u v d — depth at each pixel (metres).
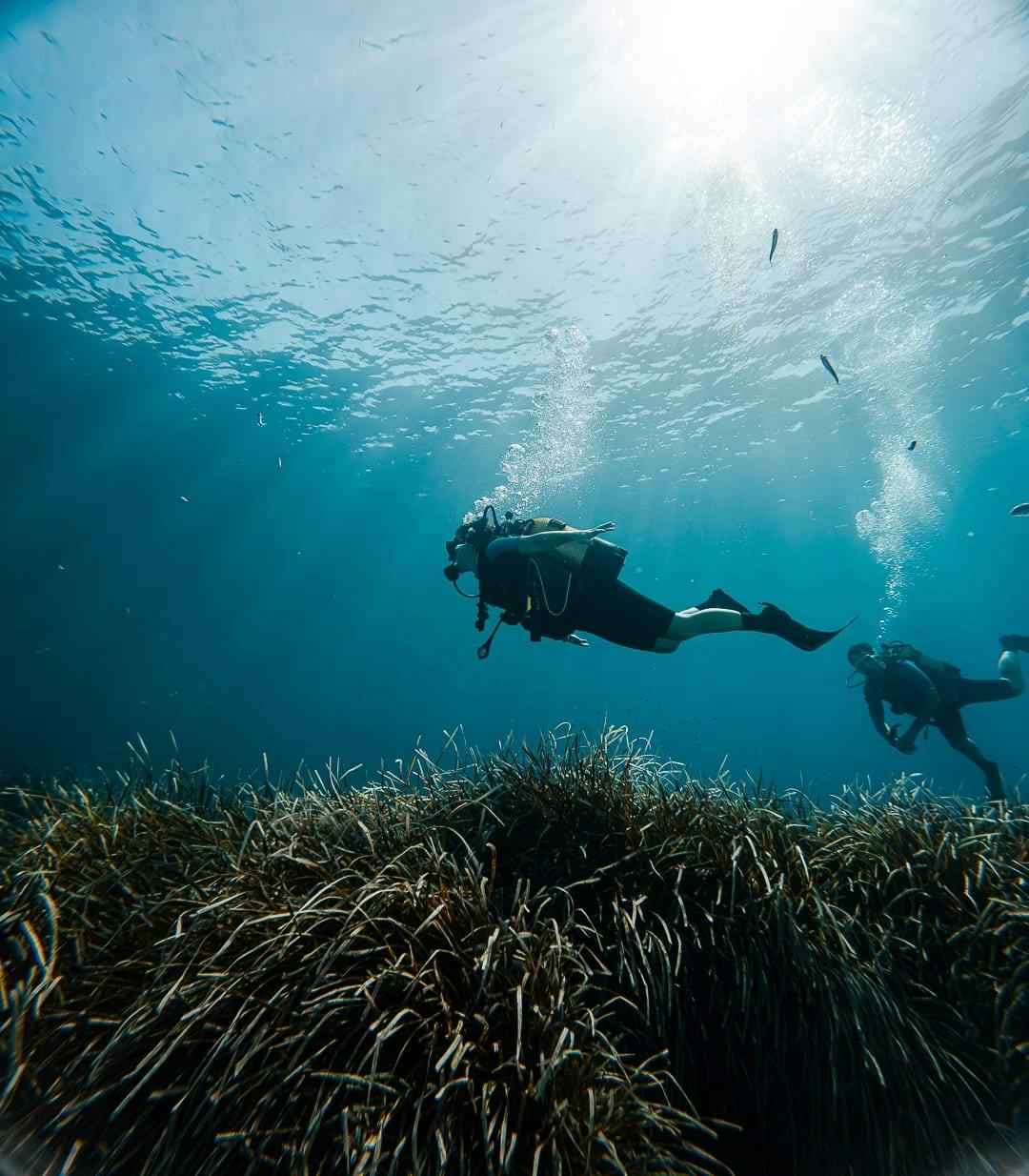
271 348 16.05
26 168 10.73
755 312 14.28
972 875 2.47
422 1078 1.61
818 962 2.05
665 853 2.41
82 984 1.83
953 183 11.01
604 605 3.20
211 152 10.49
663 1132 1.75
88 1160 1.53
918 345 15.75
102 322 15.12
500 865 2.49
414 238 12.32
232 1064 1.58
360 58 9.03
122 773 3.38
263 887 2.11
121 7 8.34
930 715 6.55
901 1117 1.87
